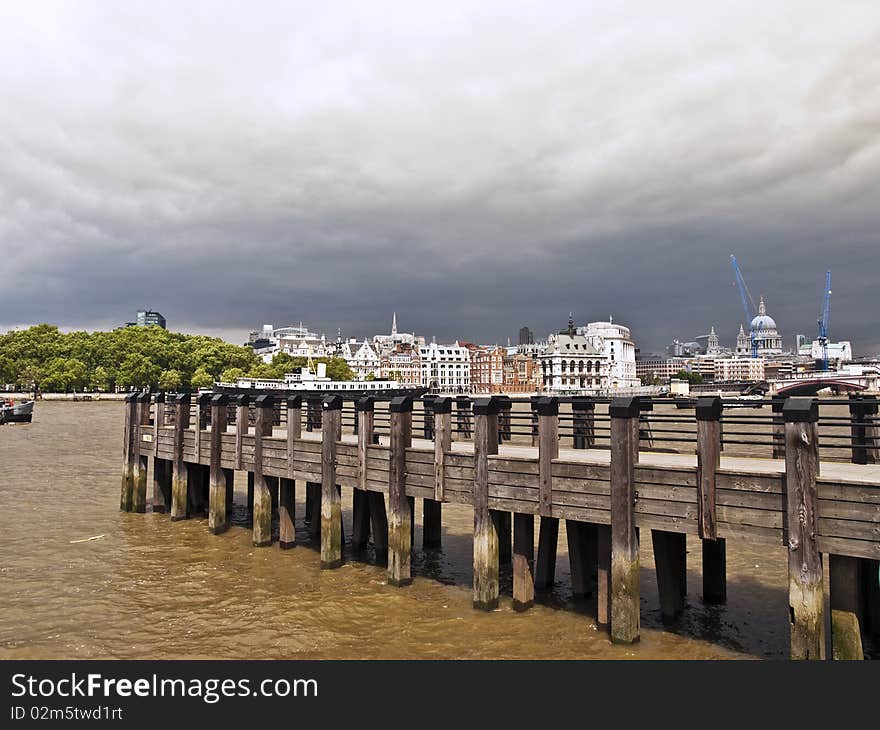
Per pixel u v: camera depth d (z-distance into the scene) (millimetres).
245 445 22594
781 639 13992
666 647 13570
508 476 14773
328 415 19188
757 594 16969
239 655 13781
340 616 15695
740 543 22156
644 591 17406
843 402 10664
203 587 17953
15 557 20875
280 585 18031
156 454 26719
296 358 168000
